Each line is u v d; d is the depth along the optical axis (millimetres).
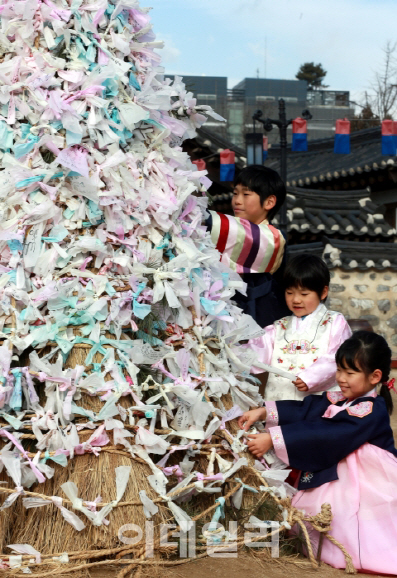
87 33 2471
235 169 12539
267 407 2750
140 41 2689
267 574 2199
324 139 17234
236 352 2697
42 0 2430
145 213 2486
